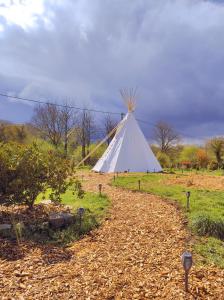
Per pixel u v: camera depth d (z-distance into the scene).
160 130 49.12
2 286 4.45
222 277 4.78
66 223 7.46
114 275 4.81
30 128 44.94
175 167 33.41
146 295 4.20
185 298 4.11
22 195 8.30
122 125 22.81
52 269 5.07
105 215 8.47
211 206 9.55
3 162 7.95
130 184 14.48
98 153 39.03
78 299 4.10
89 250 5.98
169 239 6.59
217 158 36.34
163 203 10.07
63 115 43.69
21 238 6.58
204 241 6.53
